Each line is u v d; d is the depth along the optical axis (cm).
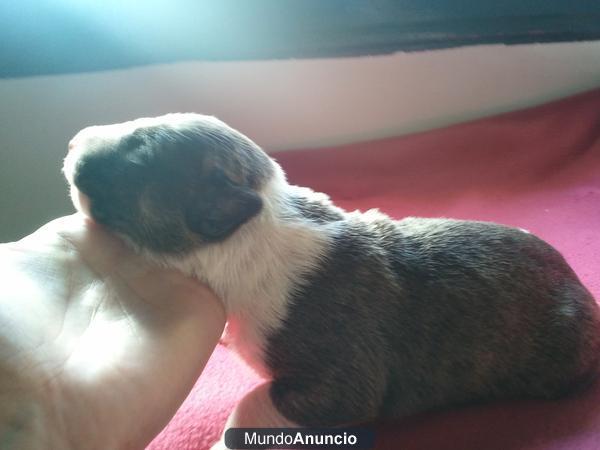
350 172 33
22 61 29
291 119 34
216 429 20
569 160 33
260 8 30
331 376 18
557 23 32
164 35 30
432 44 32
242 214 18
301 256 19
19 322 15
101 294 17
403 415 19
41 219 32
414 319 19
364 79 33
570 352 19
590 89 35
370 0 31
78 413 14
